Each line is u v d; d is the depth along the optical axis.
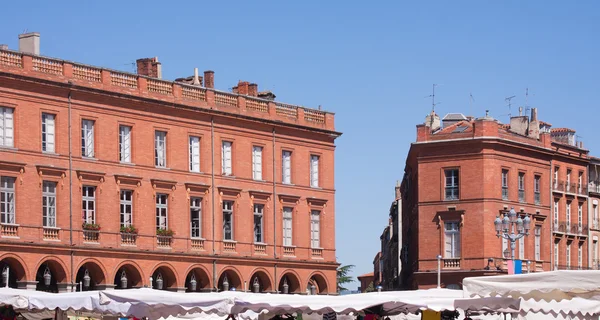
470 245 94.69
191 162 76.31
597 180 112.00
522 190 98.69
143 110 72.75
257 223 81.06
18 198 65.06
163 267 73.62
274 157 82.19
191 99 76.19
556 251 103.62
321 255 85.56
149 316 37.66
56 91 67.38
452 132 96.38
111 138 70.62
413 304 36.88
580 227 108.25
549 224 101.56
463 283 35.94
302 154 84.56
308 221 84.75
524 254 98.44
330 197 86.62
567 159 106.00
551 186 102.50
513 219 66.19
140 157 72.44
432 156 96.81
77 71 68.88
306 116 85.38
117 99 70.88
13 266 65.00
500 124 104.38
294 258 83.12
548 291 35.34
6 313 42.09
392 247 147.62
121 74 71.50
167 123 74.44
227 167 78.94
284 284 83.31
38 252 65.56
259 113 81.06
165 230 73.62
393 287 141.62
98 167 69.69
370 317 43.31
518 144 97.12
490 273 93.31
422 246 96.75
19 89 65.38
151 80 73.62
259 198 80.81
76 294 38.75
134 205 72.00
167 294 38.41
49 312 48.00
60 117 67.62
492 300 36.53
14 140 65.19
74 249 67.38
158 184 73.50
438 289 40.72
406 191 114.56
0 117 64.62
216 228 77.38
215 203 77.44
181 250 74.69
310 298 38.53
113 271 69.88
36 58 66.38
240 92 87.12
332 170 87.12
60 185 67.44
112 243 70.12
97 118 69.81
